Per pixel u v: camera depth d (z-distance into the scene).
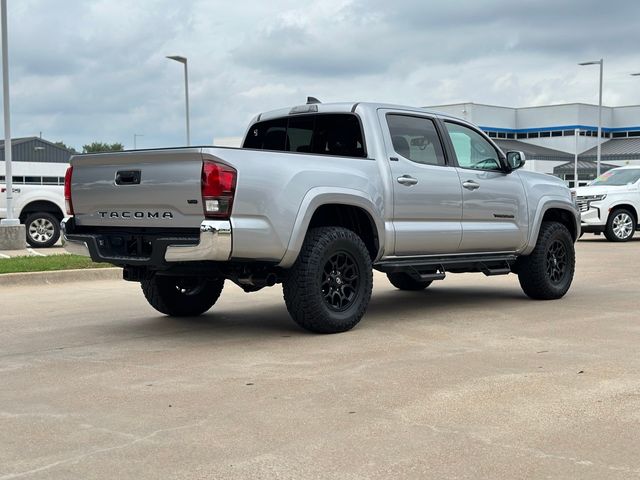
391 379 5.13
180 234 6.29
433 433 4.02
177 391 4.90
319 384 5.02
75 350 6.25
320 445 3.85
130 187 6.46
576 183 35.22
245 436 4.00
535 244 8.62
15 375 5.41
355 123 7.38
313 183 6.52
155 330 7.14
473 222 7.98
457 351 6.02
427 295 9.47
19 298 9.54
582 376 5.18
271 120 8.12
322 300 6.60
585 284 10.45
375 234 7.07
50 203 17.12
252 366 5.57
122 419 4.32
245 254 6.14
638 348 6.09
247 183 6.09
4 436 4.05
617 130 78.25
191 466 3.59
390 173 7.21
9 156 15.97
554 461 3.61
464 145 8.13
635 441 3.87
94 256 6.75
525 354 5.89
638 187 19.66
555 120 74.75
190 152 6.02
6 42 16.05
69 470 3.55
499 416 4.30
